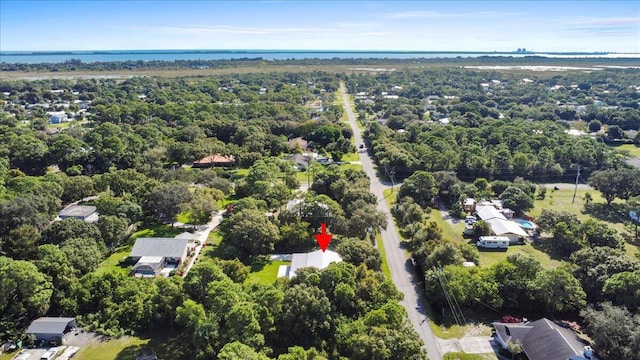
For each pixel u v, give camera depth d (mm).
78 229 93688
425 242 94938
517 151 167625
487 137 190750
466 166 151625
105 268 91875
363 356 60562
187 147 162375
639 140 196625
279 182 135875
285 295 70125
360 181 128625
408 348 59781
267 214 113688
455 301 77375
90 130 195625
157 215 116250
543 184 151500
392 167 155000
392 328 64438
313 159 172250
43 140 176625
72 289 76250
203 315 66562
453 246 88625
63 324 70438
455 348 68875
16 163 153500
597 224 100875
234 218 100938
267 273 90188
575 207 129750
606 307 65562
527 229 112812
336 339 67688
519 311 77750
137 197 117750
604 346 61188
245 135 191000
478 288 77125
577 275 79500
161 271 91000
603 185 127000
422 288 85875
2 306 70312
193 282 73000
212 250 100875
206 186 132750
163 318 73000
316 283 73750
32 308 72875
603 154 155375
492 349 68562
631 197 122812
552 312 76375
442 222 118688
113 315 73312
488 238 103312
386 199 134500
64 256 80000
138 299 74000
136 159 156125
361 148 195875
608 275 75625
